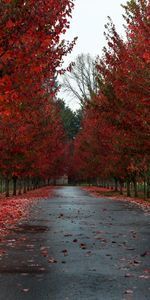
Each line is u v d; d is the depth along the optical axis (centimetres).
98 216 2136
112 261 1009
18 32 1190
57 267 944
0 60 1229
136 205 2986
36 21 1199
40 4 1199
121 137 2930
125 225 1745
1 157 3384
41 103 2175
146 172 3678
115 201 3512
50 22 1234
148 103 2217
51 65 1395
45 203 3203
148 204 2948
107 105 2669
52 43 1313
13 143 3111
